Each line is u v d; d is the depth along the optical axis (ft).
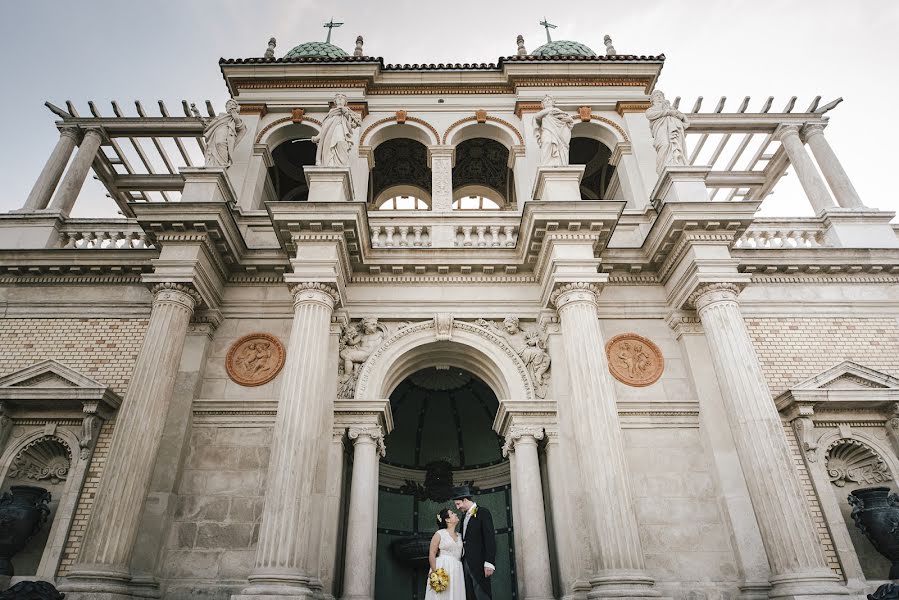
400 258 40.09
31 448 35.32
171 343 33.76
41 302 40.01
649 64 53.26
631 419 36.37
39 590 25.08
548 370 38.09
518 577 33.83
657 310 40.29
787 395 36.24
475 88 53.42
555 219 36.70
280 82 52.80
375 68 52.60
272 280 40.50
